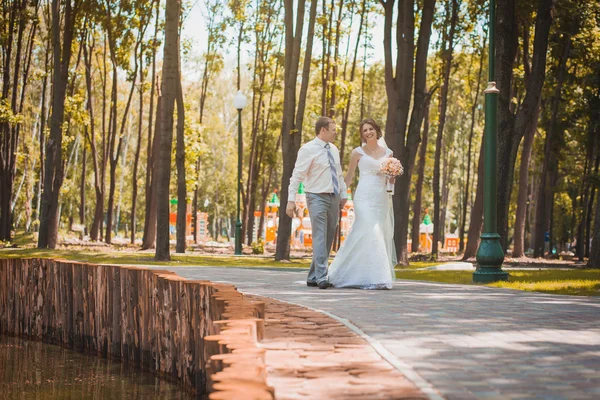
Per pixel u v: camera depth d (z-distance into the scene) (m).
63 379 7.66
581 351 4.54
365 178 9.55
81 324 10.41
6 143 29.14
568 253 49.94
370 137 9.60
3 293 12.80
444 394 3.25
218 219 75.94
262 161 41.12
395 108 21.19
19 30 29.20
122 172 57.84
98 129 46.44
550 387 3.46
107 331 9.65
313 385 3.30
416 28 28.36
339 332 5.02
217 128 65.88
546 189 37.78
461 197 60.44
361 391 3.18
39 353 9.91
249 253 30.31
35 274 11.76
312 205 9.48
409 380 3.47
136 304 8.90
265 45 36.78
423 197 65.06
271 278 11.15
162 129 18.48
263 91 37.56
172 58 18.59
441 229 60.09
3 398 6.56
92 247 28.36
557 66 30.94
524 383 3.55
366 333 5.12
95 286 9.99
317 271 9.41
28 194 45.28
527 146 28.20
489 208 11.80
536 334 5.25
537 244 31.61
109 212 32.91
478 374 3.74
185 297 7.12
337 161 9.59
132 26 30.22
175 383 7.39
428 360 4.10
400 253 20.33
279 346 4.38
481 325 5.68
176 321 7.44
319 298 7.83
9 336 12.01
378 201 9.48
